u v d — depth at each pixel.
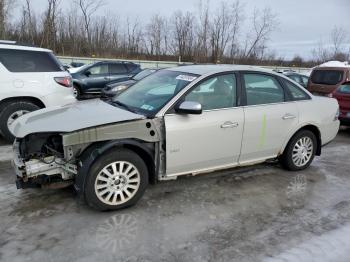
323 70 12.59
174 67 4.96
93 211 3.75
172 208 3.89
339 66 12.33
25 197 4.03
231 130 4.30
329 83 12.31
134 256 2.98
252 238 3.33
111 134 3.60
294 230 3.51
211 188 4.49
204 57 36.41
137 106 4.16
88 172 3.54
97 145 3.64
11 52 6.20
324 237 3.38
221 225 3.55
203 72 4.33
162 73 4.80
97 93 13.40
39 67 6.45
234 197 4.25
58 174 3.83
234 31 36.06
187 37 37.59
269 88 4.79
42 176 3.72
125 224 3.50
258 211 3.90
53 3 33.78
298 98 5.10
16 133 3.84
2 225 3.39
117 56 37.12
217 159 4.34
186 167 4.12
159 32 39.34
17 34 33.19
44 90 6.42
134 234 3.32
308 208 4.02
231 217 3.73
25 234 3.25
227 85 4.38
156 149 3.90
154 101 4.10
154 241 3.22
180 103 3.97
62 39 36.03
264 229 3.50
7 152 5.76
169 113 3.91
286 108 4.86
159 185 4.52
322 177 5.09
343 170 5.47
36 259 2.89
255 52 37.16
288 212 3.90
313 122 5.17
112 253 3.01
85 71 13.17
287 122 4.87
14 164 3.75
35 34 34.31
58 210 3.74
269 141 4.75
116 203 3.74
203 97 4.16
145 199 4.09
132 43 39.50
